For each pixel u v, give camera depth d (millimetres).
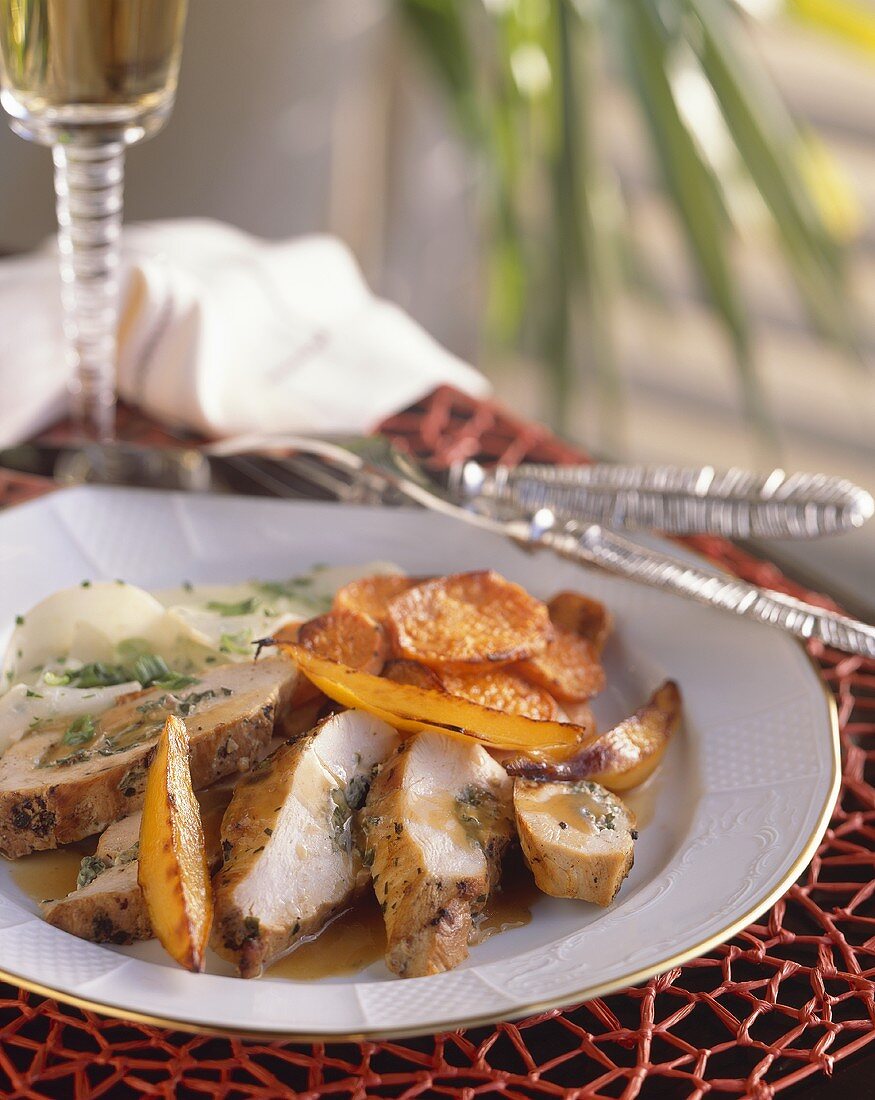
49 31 607
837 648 620
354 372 756
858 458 1291
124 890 489
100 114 632
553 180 921
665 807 548
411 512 649
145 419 750
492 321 1092
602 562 625
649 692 595
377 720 542
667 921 492
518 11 911
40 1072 471
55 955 477
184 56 1148
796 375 1296
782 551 688
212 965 489
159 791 490
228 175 1233
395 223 1371
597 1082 472
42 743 540
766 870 502
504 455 731
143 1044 476
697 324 1307
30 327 731
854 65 1170
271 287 784
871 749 583
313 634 571
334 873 510
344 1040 450
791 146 884
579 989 465
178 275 743
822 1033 488
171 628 582
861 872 536
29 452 712
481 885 503
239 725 536
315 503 650
